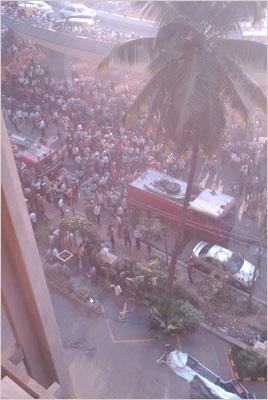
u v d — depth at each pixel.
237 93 18.02
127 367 20.61
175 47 17.86
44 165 31.56
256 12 17.62
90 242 24.97
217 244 27.19
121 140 33.12
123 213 29.23
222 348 21.58
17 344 12.58
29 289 11.78
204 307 23.50
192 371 19.73
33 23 48.41
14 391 8.03
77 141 34.19
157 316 22.12
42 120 37.53
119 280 24.11
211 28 18.66
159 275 24.09
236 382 19.23
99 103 38.91
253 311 23.27
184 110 17.17
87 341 21.83
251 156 31.75
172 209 27.84
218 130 17.98
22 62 45.94
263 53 18.38
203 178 31.92
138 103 19.09
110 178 30.52
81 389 19.73
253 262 26.08
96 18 52.91
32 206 29.02
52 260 25.31
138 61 19.36
